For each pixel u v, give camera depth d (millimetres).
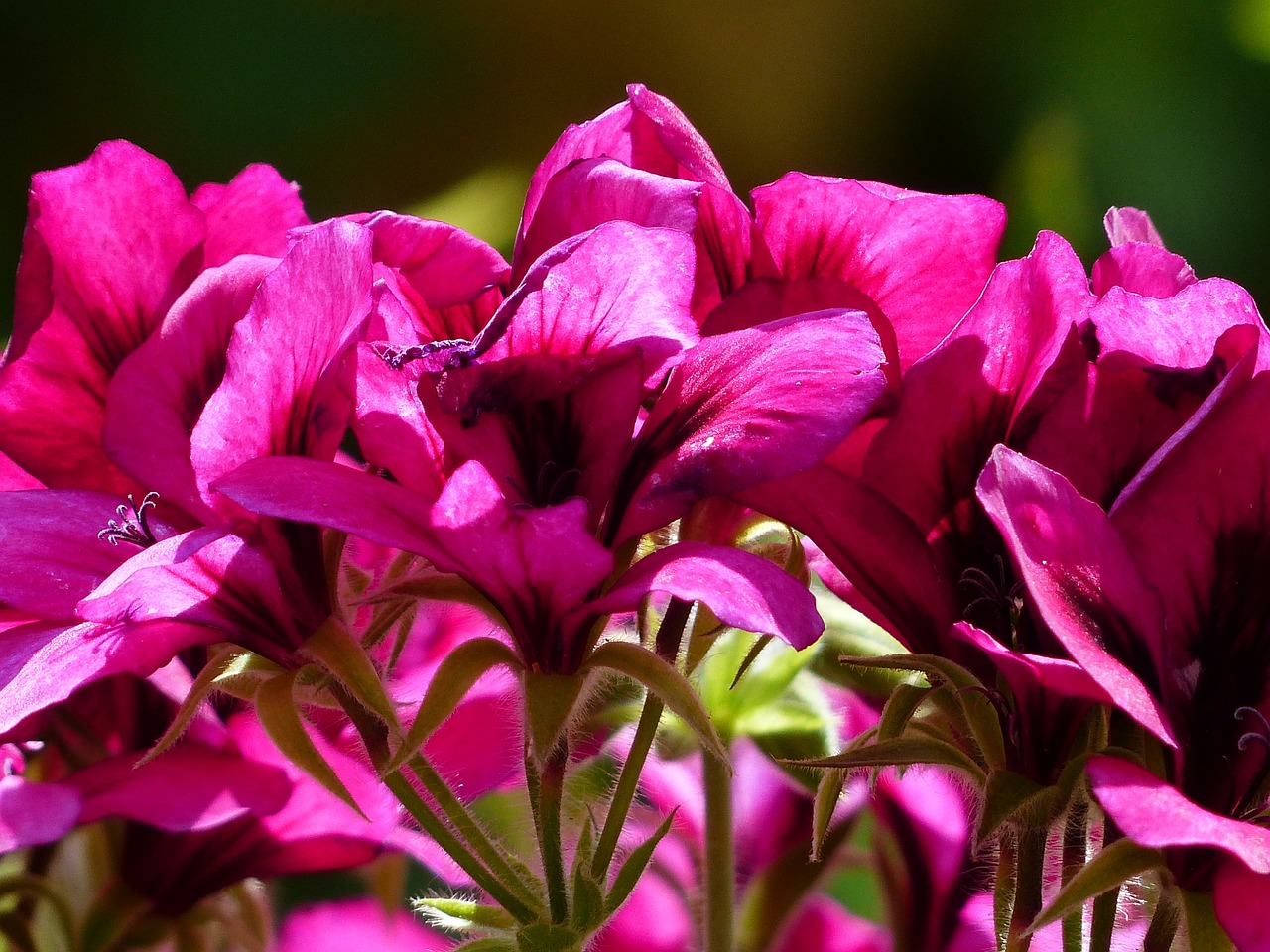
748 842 519
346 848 476
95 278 453
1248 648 429
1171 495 428
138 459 440
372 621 445
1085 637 412
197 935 480
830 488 432
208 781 457
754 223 447
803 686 492
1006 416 439
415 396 434
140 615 424
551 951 434
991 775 427
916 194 449
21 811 444
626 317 426
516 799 500
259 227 468
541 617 426
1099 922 430
